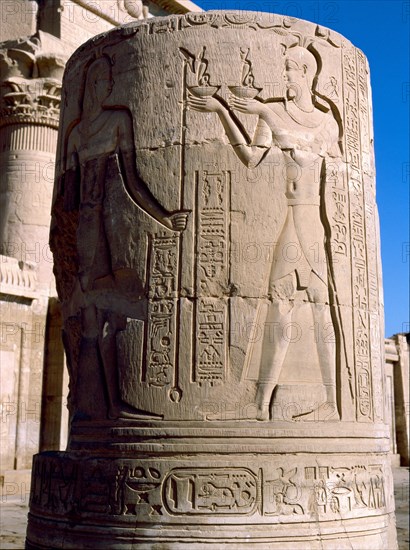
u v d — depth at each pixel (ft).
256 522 17.89
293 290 19.60
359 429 19.88
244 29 20.76
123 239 20.17
